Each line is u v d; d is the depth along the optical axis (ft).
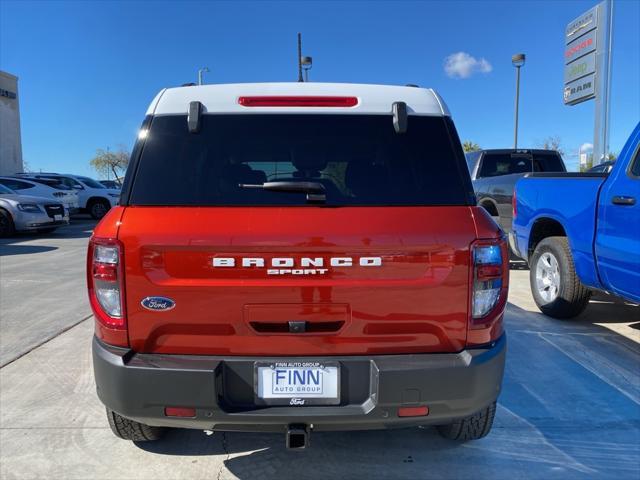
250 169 8.27
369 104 8.50
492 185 28.35
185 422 7.45
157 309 7.33
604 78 40.88
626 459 9.43
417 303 7.44
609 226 14.23
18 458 9.43
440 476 8.95
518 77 72.74
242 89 8.53
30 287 23.06
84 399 11.78
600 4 40.81
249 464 9.32
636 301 13.50
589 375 13.00
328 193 7.77
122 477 8.91
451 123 8.49
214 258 7.27
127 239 7.30
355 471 9.11
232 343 7.42
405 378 7.29
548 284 17.95
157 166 7.89
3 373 13.19
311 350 7.46
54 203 46.11
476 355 7.55
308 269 7.31
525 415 10.99
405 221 7.53
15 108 95.71
